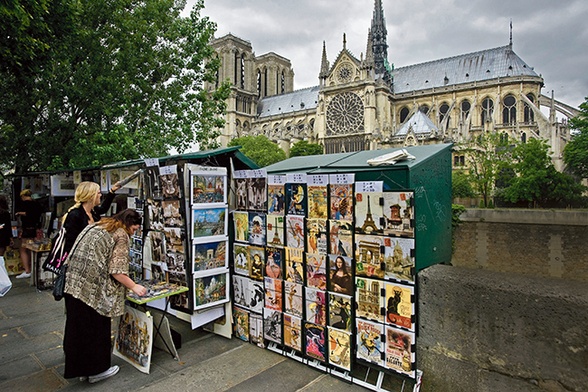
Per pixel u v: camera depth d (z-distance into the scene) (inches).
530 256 1127.0
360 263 205.5
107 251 208.2
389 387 199.3
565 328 157.1
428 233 217.2
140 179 293.0
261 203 253.8
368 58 3604.8
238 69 4803.2
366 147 3464.6
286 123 4576.8
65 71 727.1
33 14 485.1
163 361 239.8
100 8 755.4
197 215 246.4
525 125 2938.0
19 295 394.9
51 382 218.4
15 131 691.4
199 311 255.3
